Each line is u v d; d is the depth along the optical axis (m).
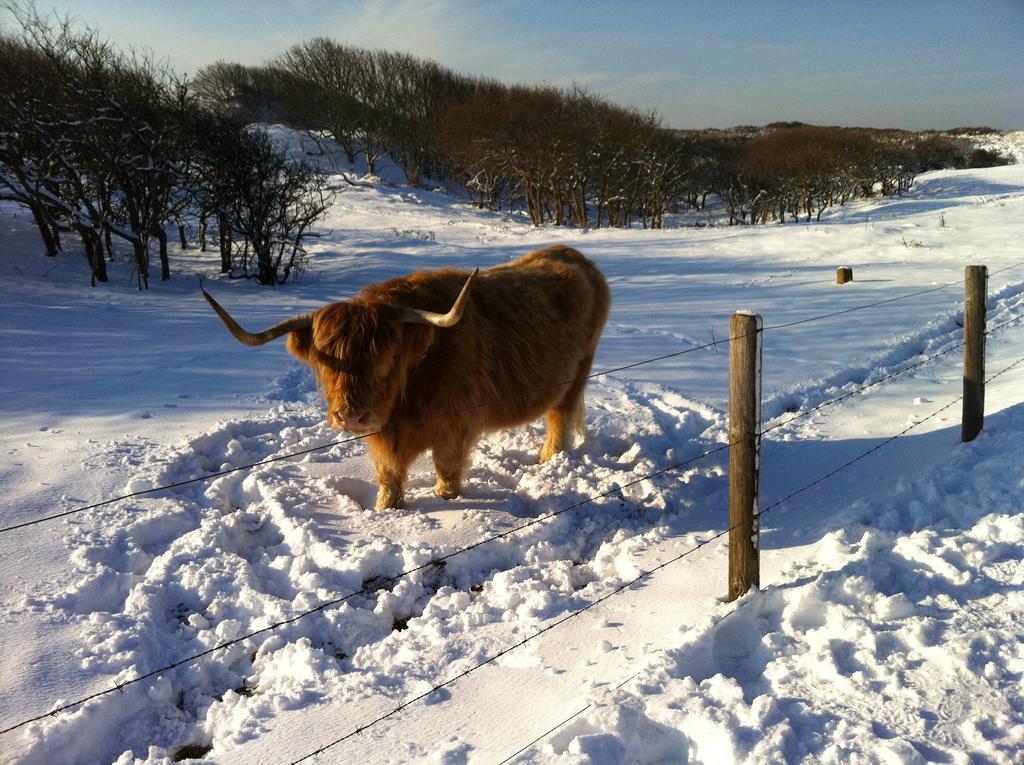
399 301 4.69
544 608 3.81
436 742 2.87
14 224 22.36
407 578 4.16
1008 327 9.82
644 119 49.59
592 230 30.98
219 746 2.92
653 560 4.26
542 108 47.19
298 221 19.09
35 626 3.63
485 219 38.00
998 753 2.55
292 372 8.66
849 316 11.28
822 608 3.52
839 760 2.54
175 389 7.88
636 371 8.65
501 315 5.26
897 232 22.98
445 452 5.12
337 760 2.79
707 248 22.59
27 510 4.85
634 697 2.90
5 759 2.80
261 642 3.69
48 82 16.25
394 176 54.94
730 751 2.58
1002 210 27.52
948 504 4.40
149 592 4.02
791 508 4.86
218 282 18.08
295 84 58.19
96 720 3.07
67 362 9.02
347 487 5.59
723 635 3.47
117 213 18.09
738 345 3.42
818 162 44.56
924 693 2.87
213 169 18.08
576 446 6.30
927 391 7.16
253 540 4.84
